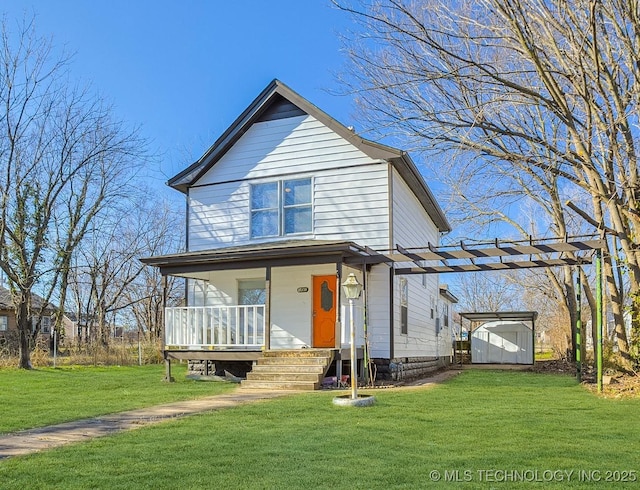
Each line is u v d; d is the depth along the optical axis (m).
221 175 16.83
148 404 9.56
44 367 20.03
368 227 14.94
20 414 8.46
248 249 13.79
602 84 11.77
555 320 35.09
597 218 14.88
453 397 10.24
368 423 7.41
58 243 24.91
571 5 11.32
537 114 15.76
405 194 16.50
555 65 12.59
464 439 6.39
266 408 8.74
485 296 51.16
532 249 12.93
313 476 4.90
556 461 5.41
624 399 9.97
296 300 15.54
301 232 15.60
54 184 21.56
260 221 16.23
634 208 12.33
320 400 9.73
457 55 11.04
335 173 15.44
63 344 30.62
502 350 27.53
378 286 14.81
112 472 5.05
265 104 16.22
